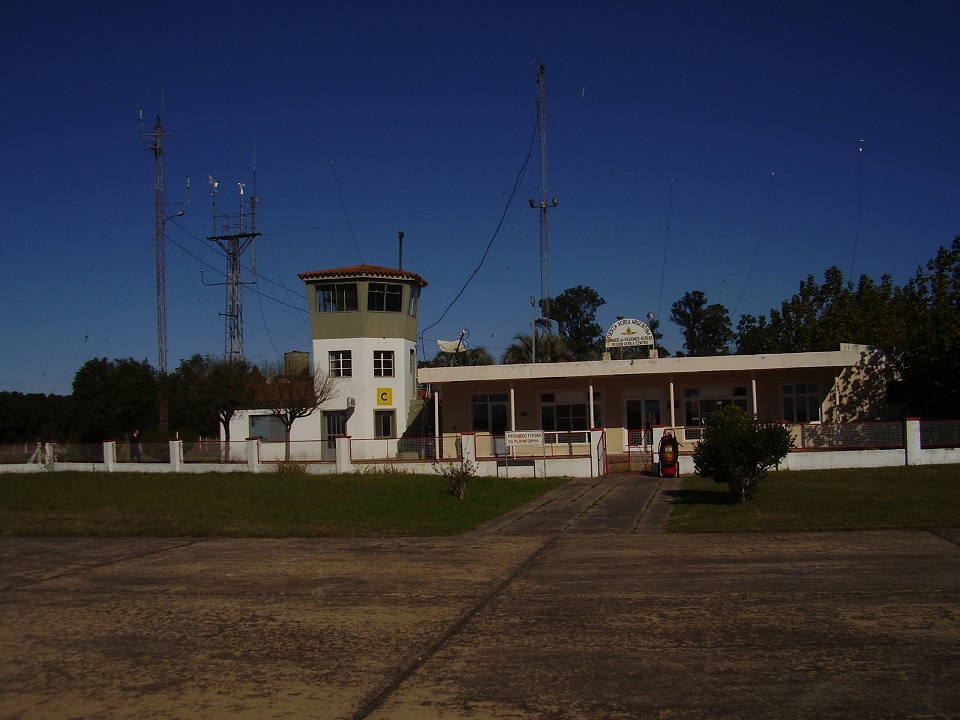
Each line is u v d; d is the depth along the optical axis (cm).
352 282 4025
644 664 729
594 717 615
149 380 4872
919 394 3042
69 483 2961
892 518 1505
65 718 650
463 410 3416
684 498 1973
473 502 2064
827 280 4397
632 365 3011
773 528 1468
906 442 2484
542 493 2266
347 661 770
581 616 897
